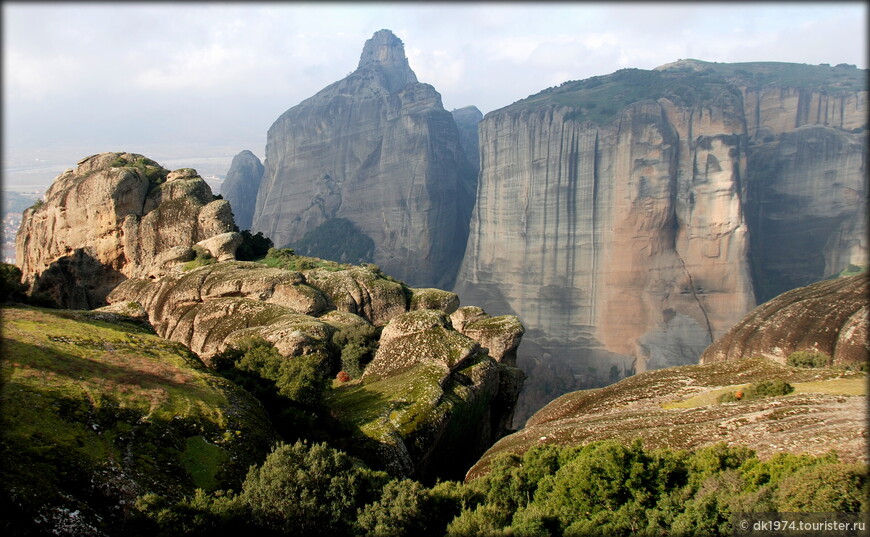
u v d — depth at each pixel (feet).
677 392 142.82
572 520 76.59
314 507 69.82
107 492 65.72
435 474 116.47
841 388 116.26
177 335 162.91
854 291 165.07
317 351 135.74
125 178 217.56
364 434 103.86
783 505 66.90
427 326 141.79
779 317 170.71
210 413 85.51
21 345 87.20
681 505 74.64
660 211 511.40
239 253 223.51
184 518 62.59
